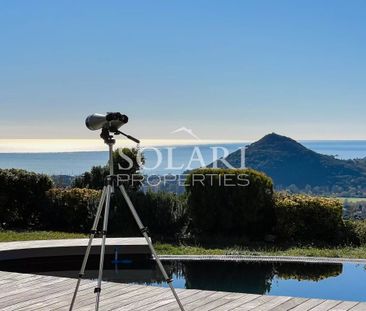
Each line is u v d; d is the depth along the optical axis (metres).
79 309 5.48
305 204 11.75
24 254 9.20
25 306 5.59
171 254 10.15
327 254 10.17
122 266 9.55
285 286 8.04
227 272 8.91
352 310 5.32
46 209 13.12
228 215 12.07
